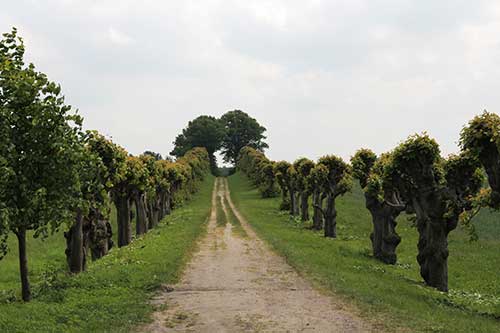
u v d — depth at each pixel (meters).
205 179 120.75
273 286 18.72
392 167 23.45
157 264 22.58
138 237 40.12
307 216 51.94
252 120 169.12
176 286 18.80
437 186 22.38
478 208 18.36
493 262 32.62
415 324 12.58
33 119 13.69
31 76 13.91
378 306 14.69
